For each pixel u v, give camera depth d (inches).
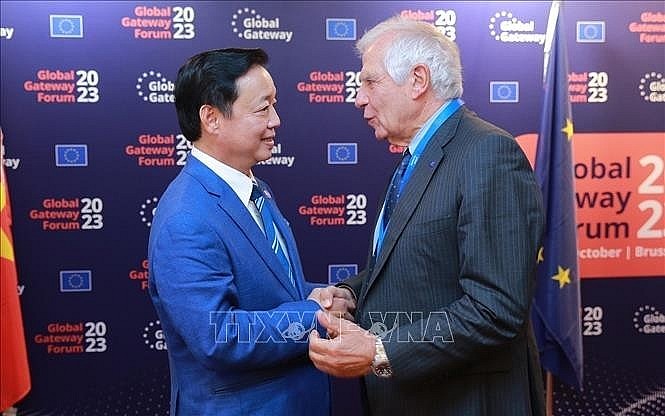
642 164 126.0
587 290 127.6
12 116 116.1
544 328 117.1
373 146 123.6
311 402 70.4
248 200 69.0
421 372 61.8
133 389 122.6
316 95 121.6
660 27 123.9
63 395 121.2
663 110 125.4
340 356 62.4
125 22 117.0
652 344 129.3
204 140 67.8
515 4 122.5
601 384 129.1
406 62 66.7
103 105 118.0
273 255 68.3
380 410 68.5
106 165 119.0
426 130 68.3
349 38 121.0
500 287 59.6
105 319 121.1
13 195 117.3
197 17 118.2
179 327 62.3
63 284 119.9
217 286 62.1
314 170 123.0
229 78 65.1
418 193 65.0
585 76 124.0
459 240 61.7
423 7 121.6
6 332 106.8
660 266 127.9
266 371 67.3
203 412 66.3
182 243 62.2
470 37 122.5
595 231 126.8
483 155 61.6
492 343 60.4
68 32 116.2
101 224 119.8
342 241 124.8
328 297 71.4
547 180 114.1
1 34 114.8
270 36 119.9
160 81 118.6
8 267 107.6
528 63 123.5
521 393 66.7
